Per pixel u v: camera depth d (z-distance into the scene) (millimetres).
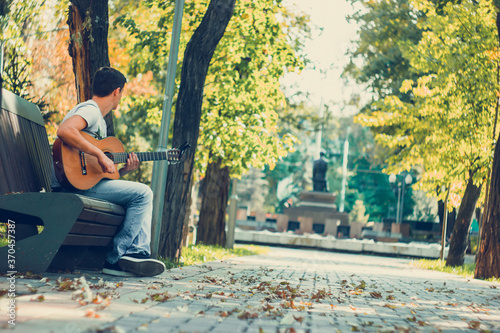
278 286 6363
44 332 2781
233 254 15750
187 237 16766
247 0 15773
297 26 18938
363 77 28219
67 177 5281
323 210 38781
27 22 13555
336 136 66125
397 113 20766
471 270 17844
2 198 4785
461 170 19375
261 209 69688
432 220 52250
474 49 18125
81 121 5379
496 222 12805
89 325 3094
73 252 5766
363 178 61469
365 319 4520
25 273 4793
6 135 5191
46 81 15922
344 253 31516
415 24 26438
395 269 15938
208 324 3602
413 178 44562
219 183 19891
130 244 5812
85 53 8234
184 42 16109
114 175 5727
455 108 18703
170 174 9422
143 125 25938
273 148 17141
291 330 3568
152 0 15852
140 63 18250
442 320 4906
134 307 3943
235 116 16391
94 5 8219
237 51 16156
